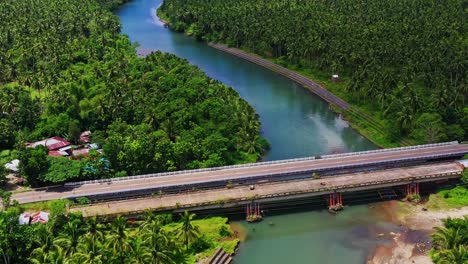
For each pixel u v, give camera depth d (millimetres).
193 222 164625
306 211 175500
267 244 158125
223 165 193750
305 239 160375
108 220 160250
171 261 132875
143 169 186875
